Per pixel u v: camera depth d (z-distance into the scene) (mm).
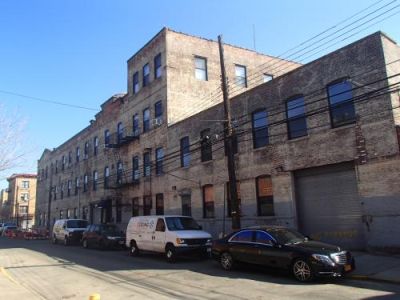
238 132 23500
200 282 13000
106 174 41906
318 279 12648
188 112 31672
